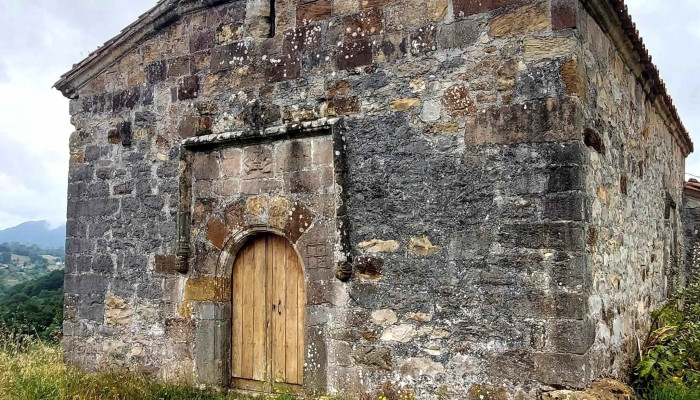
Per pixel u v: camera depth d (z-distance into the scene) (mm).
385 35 5918
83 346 7633
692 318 7504
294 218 6242
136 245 7355
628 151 7121
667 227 10031
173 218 7113
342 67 6117
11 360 7738
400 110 5777
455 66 5543
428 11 5711
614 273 6066
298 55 6395
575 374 4836
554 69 5125
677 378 6223
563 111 5051
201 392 6516
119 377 6730
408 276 5602
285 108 6422
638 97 7875
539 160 5117
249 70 6699
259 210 6477
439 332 5414
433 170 5574
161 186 7238
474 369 5230
